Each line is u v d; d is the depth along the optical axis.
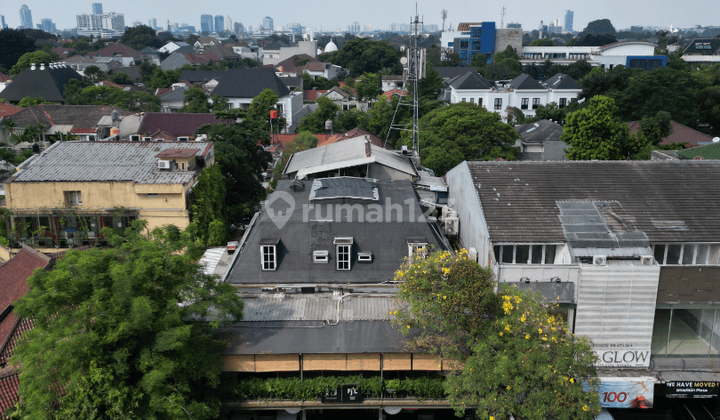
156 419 21.33
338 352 24.78
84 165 42.06
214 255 34.69
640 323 27.14
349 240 29.94
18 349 21.03
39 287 21.78
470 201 32.59
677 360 27.56
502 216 30.12
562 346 22.11
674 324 28.31
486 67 162.12
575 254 27.81
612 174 32.91
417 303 23.33
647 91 96.50
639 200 31.03
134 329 20.78
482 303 22.88
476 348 22.14
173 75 147.62
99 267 22.25
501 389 22.02
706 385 26.16
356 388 25.45
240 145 52.31
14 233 40.41
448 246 31.92
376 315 26.27
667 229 29.02
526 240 28.66
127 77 152.38
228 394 25.44
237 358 25.03
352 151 44.88
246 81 120.06
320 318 26.00
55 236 40.41
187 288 23.23
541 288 27.25
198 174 42.69
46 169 41.34
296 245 30.64
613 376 26.70
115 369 20.75
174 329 21.06
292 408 25.69
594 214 30.09
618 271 26.58
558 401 21.12
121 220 40.38
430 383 25.52
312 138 77.50
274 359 25.17
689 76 108.94
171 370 20.78
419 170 45.75
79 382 20.27
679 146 64.19
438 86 107.38
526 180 32.59
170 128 80.88
